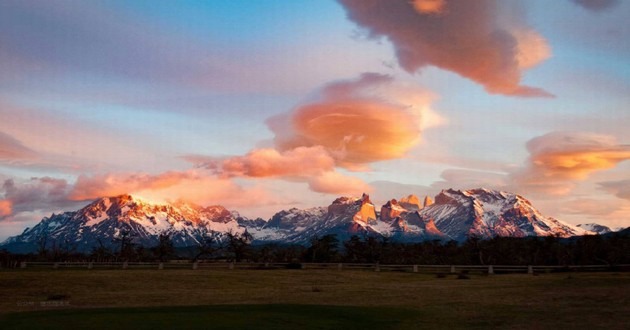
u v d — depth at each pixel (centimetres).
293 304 3822
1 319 2955
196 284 5853
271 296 4641
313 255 13250
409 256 13325
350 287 5525
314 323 2980
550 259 11975
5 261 8606
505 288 5125
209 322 2892
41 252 13262
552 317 3191
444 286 5525
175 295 4750
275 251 14950
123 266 8081
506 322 3039
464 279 6506
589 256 11688
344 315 3291
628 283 5288
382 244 14138
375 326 2956
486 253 12656
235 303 4041
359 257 13350
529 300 4081
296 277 6700
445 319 3178
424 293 4775
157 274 6644
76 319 2948
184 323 2845
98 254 13962
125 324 2794
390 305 3853
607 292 4491
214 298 4478
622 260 11162
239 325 2823
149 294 4847
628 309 3475
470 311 3503
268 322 2952
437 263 12638
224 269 8000
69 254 13488
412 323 3052
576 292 4559
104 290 5238
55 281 5722
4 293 4909
